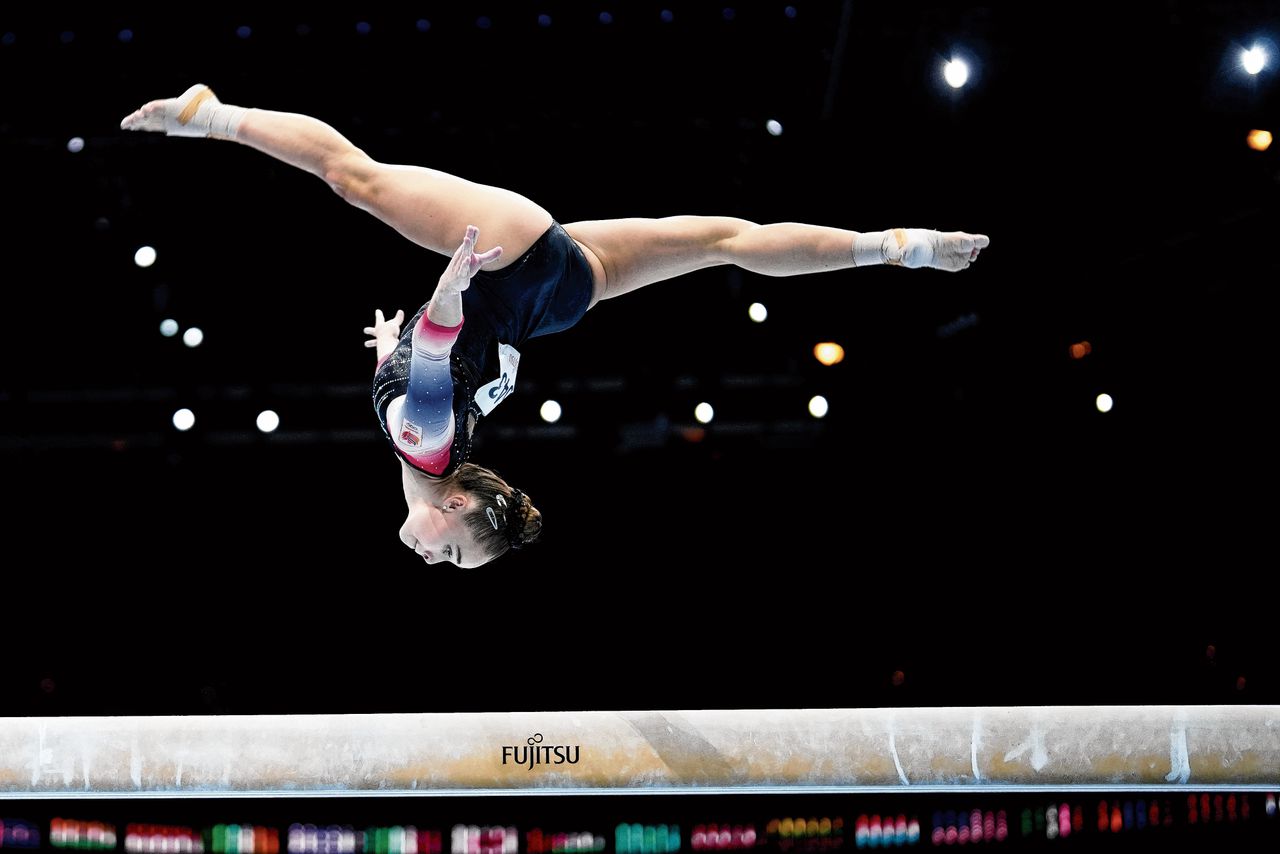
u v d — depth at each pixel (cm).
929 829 736
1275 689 745
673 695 767
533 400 710
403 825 727
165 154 605
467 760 315
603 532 771
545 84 585
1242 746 321
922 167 614
